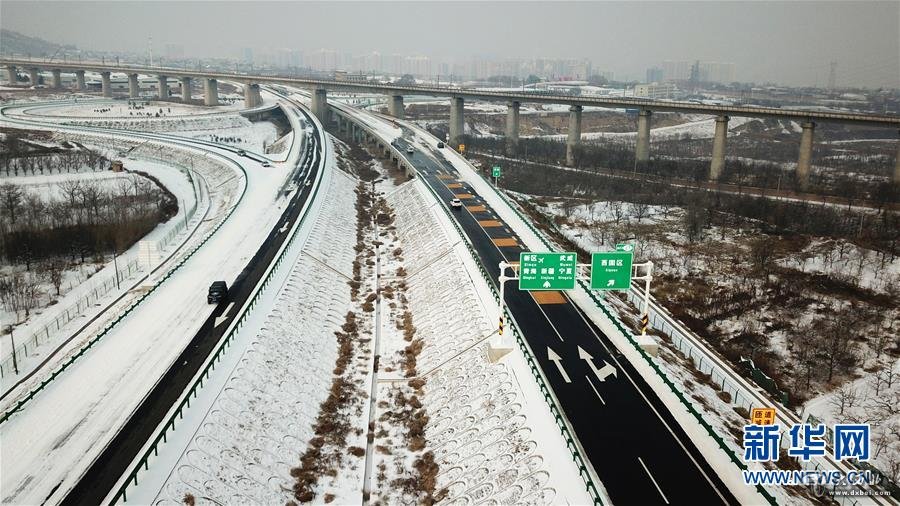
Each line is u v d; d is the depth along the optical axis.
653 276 85.25
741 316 73.38
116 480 36.66
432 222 98.12
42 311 70.19
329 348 61.78
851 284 80.62
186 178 138.25
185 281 71.00
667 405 45.00
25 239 84.50
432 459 45.44
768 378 57.09
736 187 136.00
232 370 49.66
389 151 164.75
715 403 49.59
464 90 198.50
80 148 159.62
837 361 62.31
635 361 51.59
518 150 186.75
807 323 71.06
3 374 55.50
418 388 55.53
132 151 162.38
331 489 42.41
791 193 129.88
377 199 131.25
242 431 44.03
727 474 37.62
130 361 51.91
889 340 66.62
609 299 69.12
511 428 43.91
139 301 64.62
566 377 48.59
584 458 38.62
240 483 39.50
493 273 71.56
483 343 56.47
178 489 36.44
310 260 81.06
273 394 49.84
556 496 36.12
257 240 85.50
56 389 47.69
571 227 108.19
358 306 74.25
